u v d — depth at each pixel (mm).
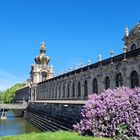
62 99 69188
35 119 76438
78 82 57594
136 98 22859
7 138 24516
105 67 43719
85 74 53156
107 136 22828
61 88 70812
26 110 105188
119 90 25781
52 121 56094
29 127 66125
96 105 24781
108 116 23328
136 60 35031
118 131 22078
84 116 25016
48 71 116438
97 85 47312
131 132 21641
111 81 41750
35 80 114000
